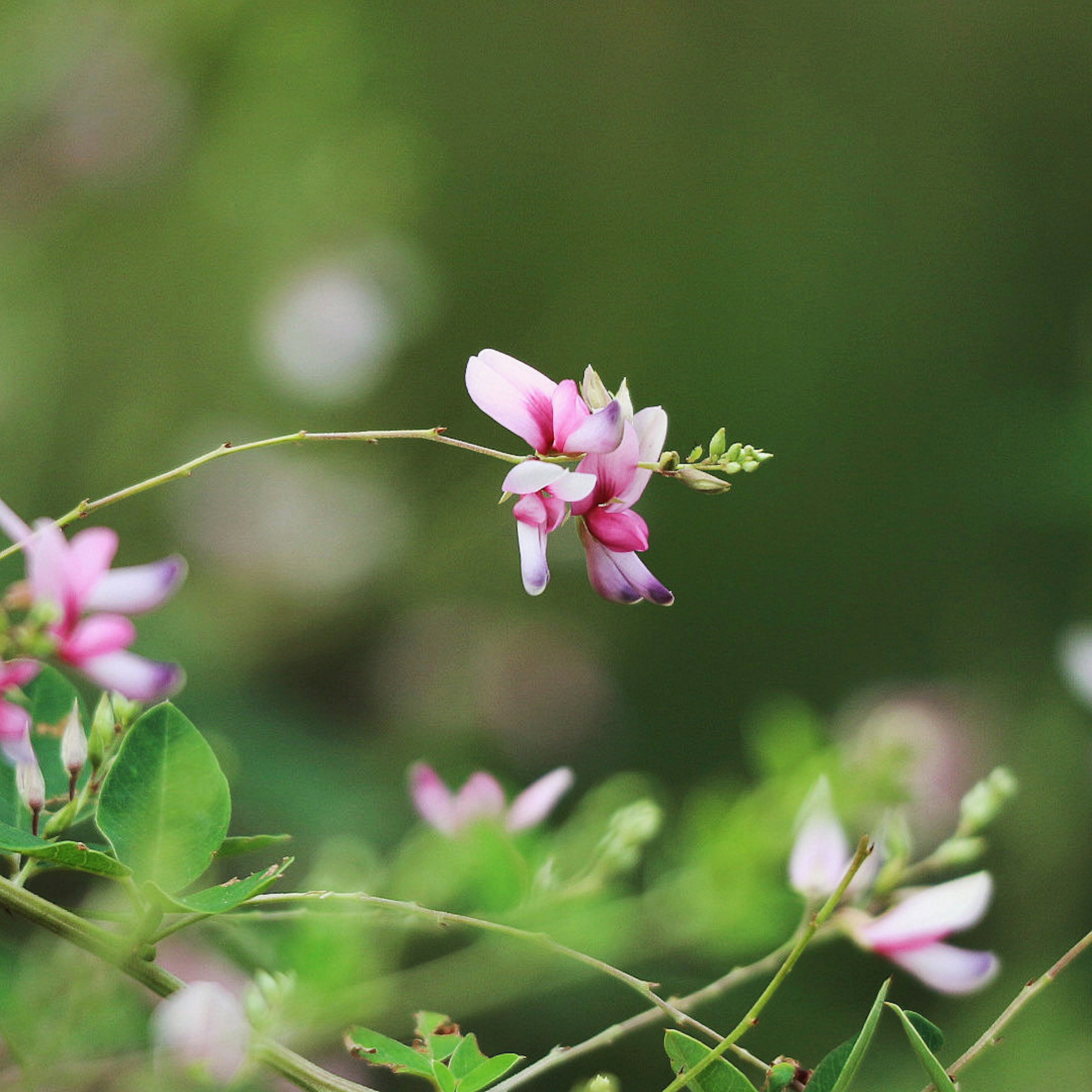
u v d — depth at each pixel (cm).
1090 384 130
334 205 112
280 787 88
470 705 110
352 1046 51
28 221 104
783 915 59
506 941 57
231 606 105
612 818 56
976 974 53
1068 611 133
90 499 105
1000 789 54
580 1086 52
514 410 51
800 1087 51
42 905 50
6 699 50
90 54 104
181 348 110
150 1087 50
